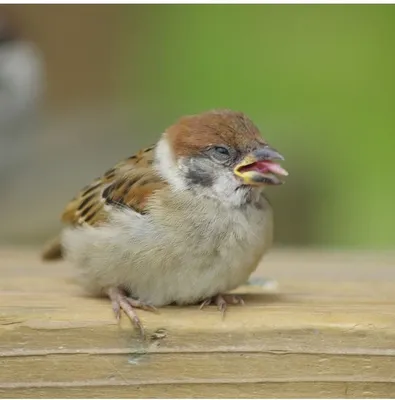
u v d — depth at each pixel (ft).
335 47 52.06
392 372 19.62
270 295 24.11
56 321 19.79
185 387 19.93
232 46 55.26
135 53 65.72
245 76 54.39
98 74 69.92
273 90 53.42
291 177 49.80
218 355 19.85
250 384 19.88
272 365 19.80
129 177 23.35
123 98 67.72
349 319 19.80
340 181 49.19
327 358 19.70
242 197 22.85
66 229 25.44
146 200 22.59
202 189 22.79
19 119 61.46
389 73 50.72
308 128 51.01
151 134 60.08
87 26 69.41
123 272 22.56
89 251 23.11
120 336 19.93
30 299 22.70
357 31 51.88
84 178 57.31
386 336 19.62
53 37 69.41
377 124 49.44
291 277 27.68
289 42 53.57
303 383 19.75
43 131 62.80
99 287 23.25
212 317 20.21
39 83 63.72
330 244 49.21
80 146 60.29
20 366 19.71
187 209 22.53
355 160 49.06
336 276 27.89
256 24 54.60
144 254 22.24
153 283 22.49
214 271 22.48
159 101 59.62
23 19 67.15
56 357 19.77
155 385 19.93
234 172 22.76
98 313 20.42
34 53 63.57
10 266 29.45
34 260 30.83
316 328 19.71
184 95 56.85
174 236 22.22
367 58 51.21
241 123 23.27
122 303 20.39
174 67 57.31
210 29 56.24
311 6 53.16
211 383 19.85
